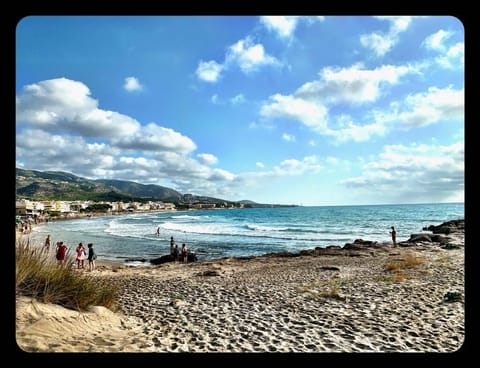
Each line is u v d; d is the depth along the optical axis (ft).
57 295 18.49
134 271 54.65
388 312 24.52
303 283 37.88
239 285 38.04
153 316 23.44
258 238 123.85
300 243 108.47
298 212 346.13
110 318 20.07
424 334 19.48
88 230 186.91
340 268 49.14
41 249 20.94
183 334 18.99
